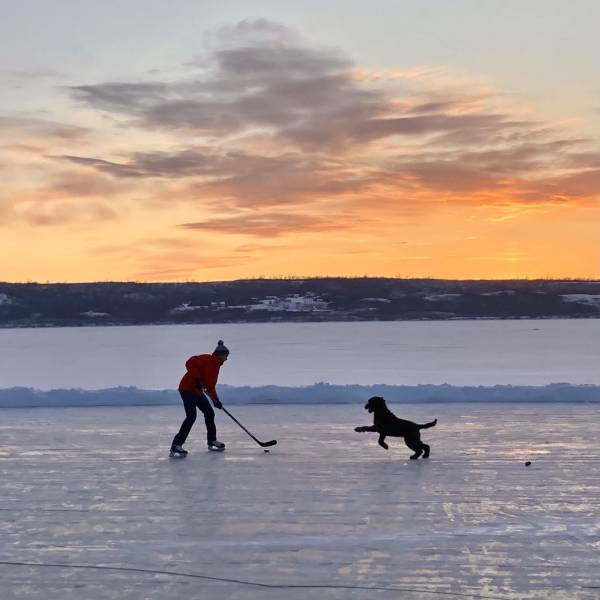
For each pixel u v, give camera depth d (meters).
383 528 7.23
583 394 16.48
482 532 7.08
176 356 56.19
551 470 9.70
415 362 46.62
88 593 5.69
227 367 43.72
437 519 7.52
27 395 17.03
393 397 16.67
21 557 6.53
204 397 11.48
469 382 32.84
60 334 97.56
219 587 5.78
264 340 76.19
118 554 6.58
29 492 8.84
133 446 11.91
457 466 10.05
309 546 6.72
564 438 11.97
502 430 12.78
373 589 5.71
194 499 8.42
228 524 7.42
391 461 10.48
